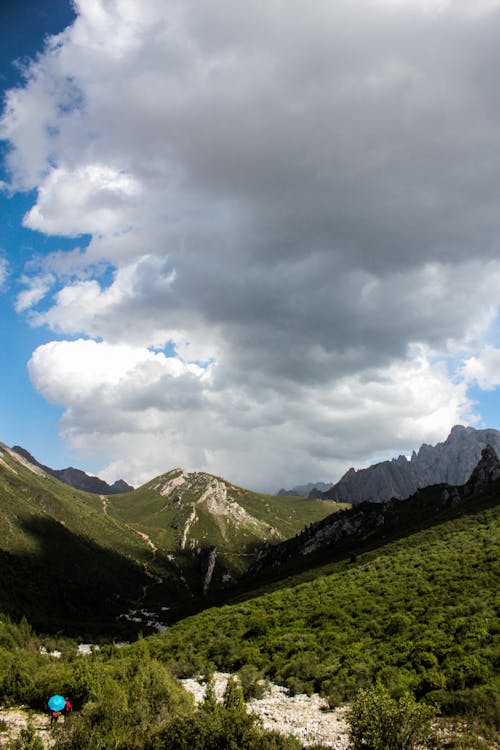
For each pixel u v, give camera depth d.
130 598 183.00
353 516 163.62
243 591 131.62
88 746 19.16
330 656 39.31
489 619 35.59
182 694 27.05
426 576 54.06
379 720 18.02
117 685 26.12
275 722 26.92
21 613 114.75
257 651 45.72
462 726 22.12
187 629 67.31
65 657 56.97
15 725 23.88
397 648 35.62
